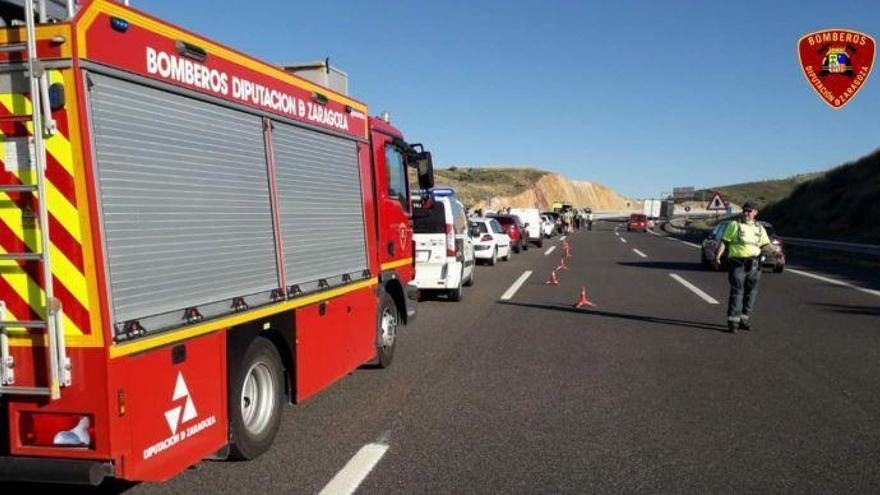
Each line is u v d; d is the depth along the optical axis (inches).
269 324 217.2
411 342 410.9
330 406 275.1
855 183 1753.2
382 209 329.4
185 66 179.0
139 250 159.5
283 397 231.5
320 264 256.8
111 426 150.8
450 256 574.2
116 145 154.3
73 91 145.3
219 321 188.4
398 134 356.2
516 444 229.3
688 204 6299.2
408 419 257.6
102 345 149.0
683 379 319.3
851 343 404.8
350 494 188.1
